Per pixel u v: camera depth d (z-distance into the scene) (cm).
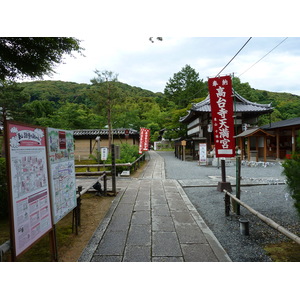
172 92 4691
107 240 383
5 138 209
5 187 485
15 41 464
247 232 413
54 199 312
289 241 385
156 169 1493
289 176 327
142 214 527
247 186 870
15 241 215
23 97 1636
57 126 2909
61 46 500
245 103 2617
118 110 2131
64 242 378
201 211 575
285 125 1745
